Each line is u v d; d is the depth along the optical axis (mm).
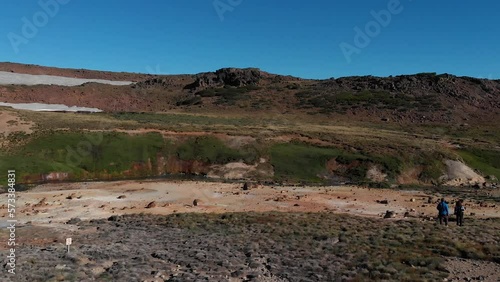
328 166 60375
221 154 61781
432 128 98062
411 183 58250
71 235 26703
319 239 25031
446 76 139000
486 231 27281
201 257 20953
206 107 116688
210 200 41281
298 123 93812
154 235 26688
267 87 137750
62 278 17031
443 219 31781
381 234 26188
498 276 18375
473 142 79875
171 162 60750
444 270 19203
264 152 62688
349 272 18312
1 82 138750
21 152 55281
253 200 41438
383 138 74000
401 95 124625
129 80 188750
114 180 53688
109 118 81625
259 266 19438
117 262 19891
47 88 128875
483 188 56438
